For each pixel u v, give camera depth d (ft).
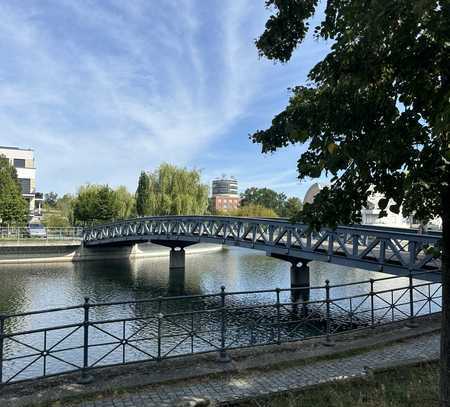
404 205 13.96
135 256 144.36
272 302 66.59
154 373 19.17
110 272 103.60
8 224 144.66
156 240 107.04
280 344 23.62
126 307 63.31
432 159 10.80
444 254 12.85
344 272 103.71
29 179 232.73
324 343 23.84
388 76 11.93
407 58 10.83
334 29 13.39
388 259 48.70
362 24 10.55
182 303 66.69
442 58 10.60
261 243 72.02
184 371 19.39
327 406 15.61
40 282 85.61
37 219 197.77
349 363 20.74
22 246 119.65
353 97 11.80
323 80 13.53
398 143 10.86
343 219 13.60
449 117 8.88
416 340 24.52
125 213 178.50
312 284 82.58
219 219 84.69
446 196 12.01
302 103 14.29
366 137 11.55
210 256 151.64
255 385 18.03
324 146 12.01
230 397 16.70
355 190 13.12
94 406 16.12
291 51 17.17
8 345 43.57
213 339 42.09
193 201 174.50
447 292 13.02
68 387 17.79
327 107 12.09
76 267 112.98
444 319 13.24
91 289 78.89
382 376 18.43
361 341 23.94
